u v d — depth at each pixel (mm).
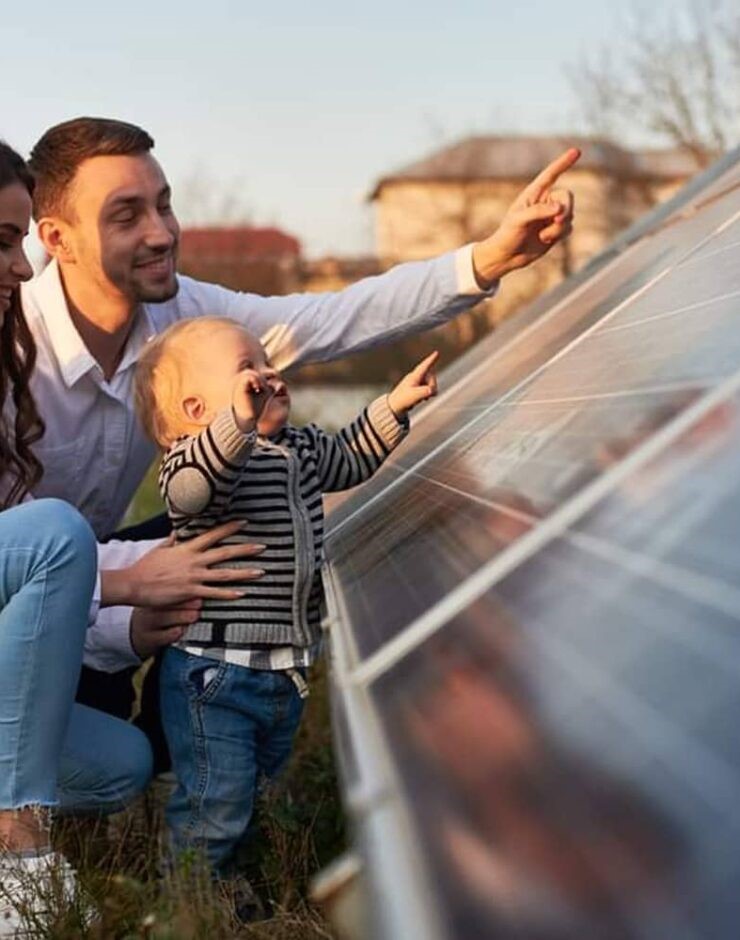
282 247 22531
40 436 3115
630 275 3455
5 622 2695
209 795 2869
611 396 2025
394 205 24125
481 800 1051
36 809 2697
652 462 1534
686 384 1735
